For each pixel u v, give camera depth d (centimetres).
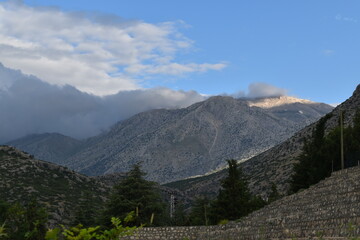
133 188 6203
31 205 5297
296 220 3122
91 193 14075
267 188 14475
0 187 12262
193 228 4219
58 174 15175
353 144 5838
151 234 4334
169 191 17112
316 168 6134
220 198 6234
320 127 6519
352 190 3275
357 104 14838
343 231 2331
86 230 780
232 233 3712
